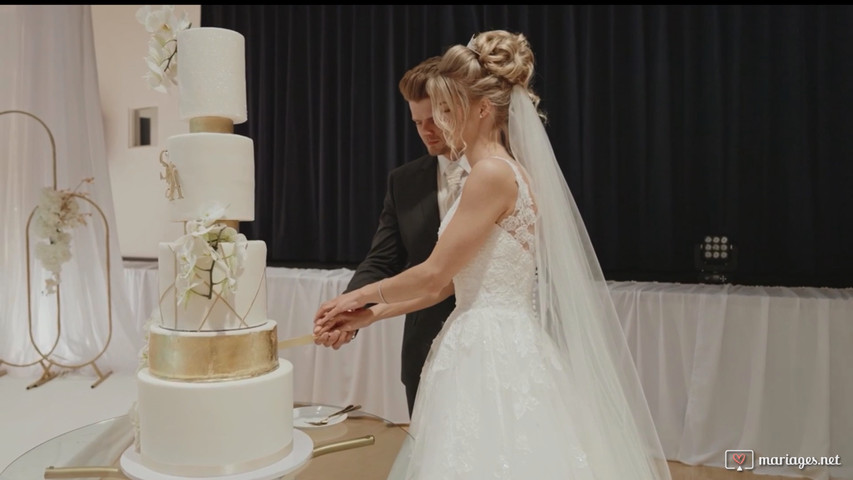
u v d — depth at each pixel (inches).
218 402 42.1
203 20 168.4
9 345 111.0
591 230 136.6
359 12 153.9
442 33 148.4
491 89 60.6
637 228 135.9
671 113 133.2
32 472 47.5
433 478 50.4
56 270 101.9
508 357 55.6
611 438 56.4
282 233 161.5
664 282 125.1
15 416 89.5
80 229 110.9
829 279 120.0
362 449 51.8
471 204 57.4
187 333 43.7
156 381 43.0
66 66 109.2
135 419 50.6
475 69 60.2
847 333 98.5
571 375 58.3
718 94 128.5
